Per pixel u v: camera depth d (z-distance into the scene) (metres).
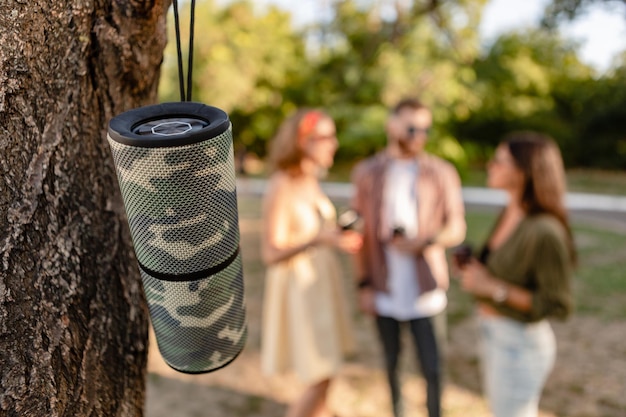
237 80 18.16
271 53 19.17
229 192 0.83
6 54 0.91
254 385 3.53
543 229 1.96
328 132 2.41
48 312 0.98
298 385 3.53
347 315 2.64
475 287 2.15
